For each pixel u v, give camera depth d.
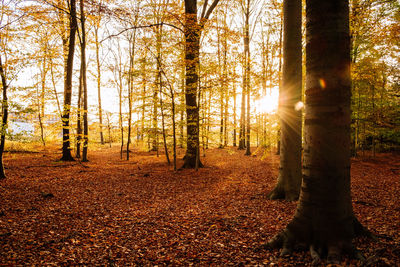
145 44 10.64
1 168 8.02
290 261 3.05
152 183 8.76
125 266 3.25
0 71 7.47
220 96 11.79
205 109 12.10
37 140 18.73
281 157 6.43
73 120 13.72
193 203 6.30
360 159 14.26
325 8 2.82
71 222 4.83
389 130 14.10
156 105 12.19
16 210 5.25
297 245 3.24
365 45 12.91
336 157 2.91
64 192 7.05
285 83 6.23
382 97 14.13
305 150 3.19
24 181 7.92
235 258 3.34
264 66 15.09
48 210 5.44
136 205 6.17
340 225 2.99
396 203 5.46
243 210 5.51
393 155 15.57
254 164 12.77
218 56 11.91
